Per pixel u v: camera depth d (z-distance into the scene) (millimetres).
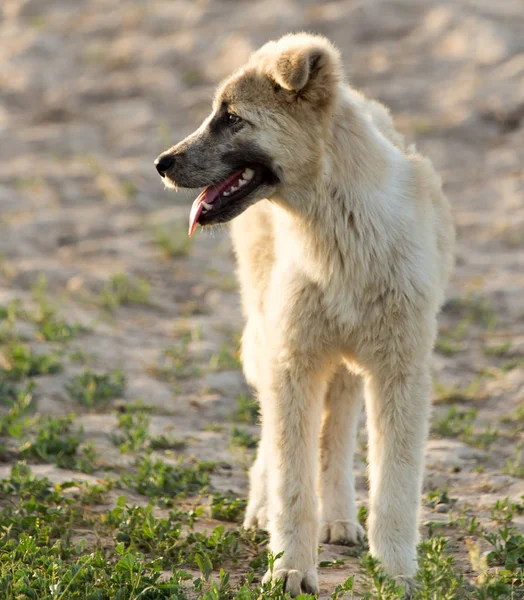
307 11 62188
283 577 14750
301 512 15203
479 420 24438
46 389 25203
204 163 16062
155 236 39969
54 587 13508
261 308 18312
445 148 48156
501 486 19906
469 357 29328
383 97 53062
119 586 13883
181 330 31125
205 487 19094
